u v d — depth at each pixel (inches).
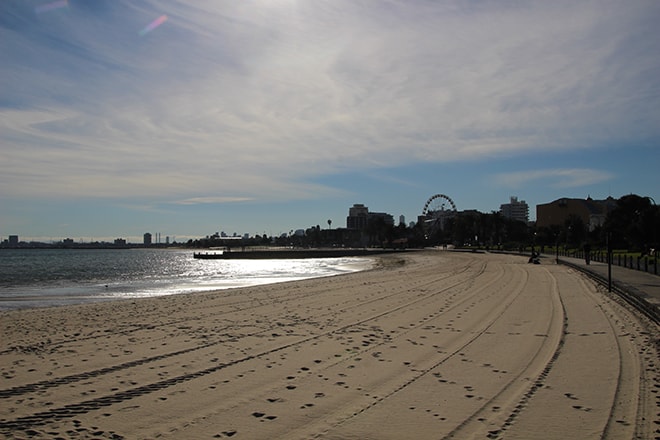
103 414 308.0
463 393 341.4
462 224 7180.1
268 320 694.5
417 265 2938.0
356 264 3966.5
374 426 282.0
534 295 952.3
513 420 287.9
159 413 308.7
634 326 585.9
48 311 855.1
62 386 371.9
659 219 2721.5
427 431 273.4
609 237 994.1
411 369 407.5
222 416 301.9
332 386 362.0
